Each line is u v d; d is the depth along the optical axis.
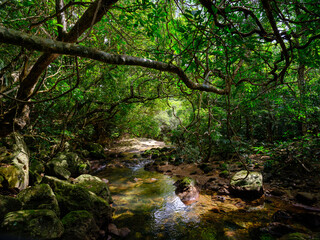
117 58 1.76
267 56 2.83
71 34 2.29
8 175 4.27
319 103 5.30
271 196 4.62
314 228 3.27
